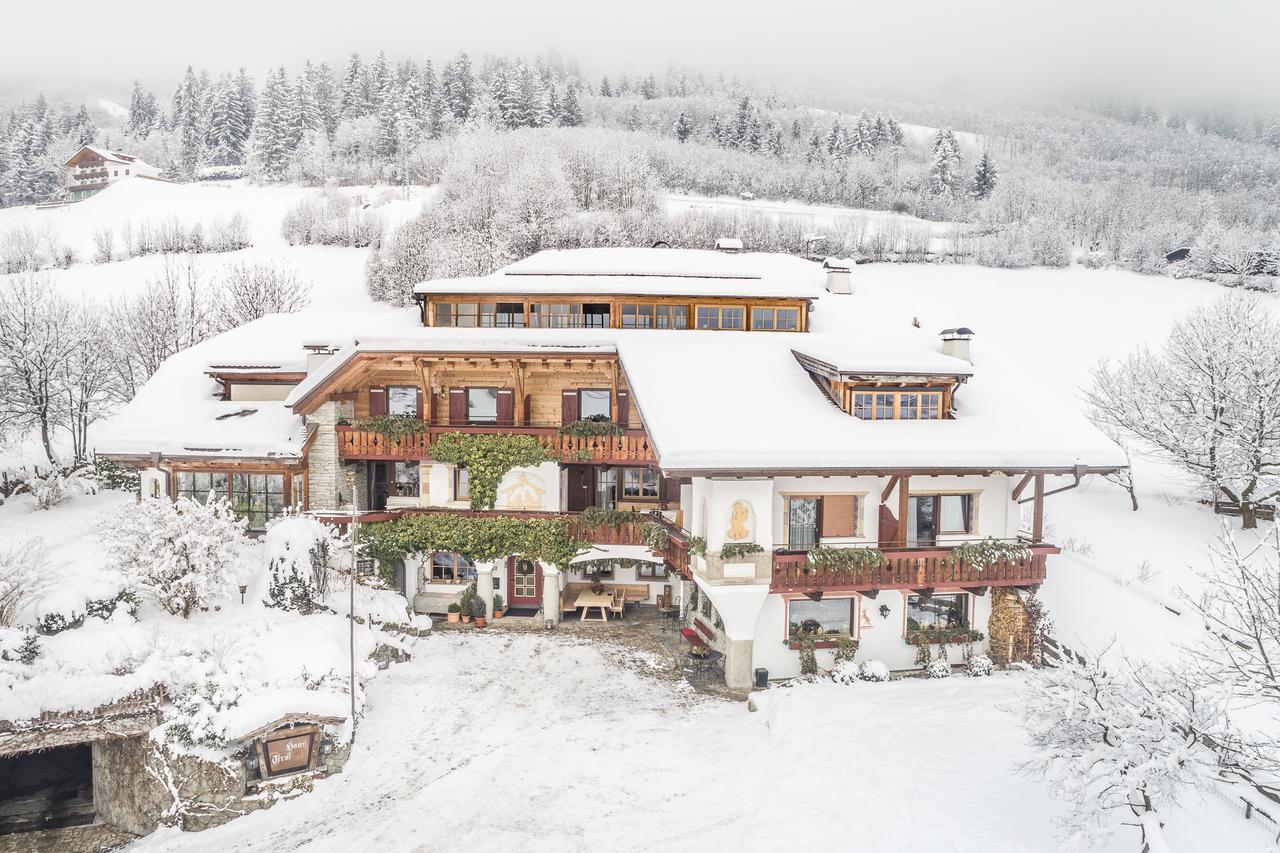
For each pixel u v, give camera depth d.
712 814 14.77
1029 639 20.84
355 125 128.00
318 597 21.03
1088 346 50.03
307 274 66.94
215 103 144.00
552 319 27.94
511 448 23.77
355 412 25.70
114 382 41.78
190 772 15.25
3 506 30.53
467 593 24.28
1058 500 35.06
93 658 16.48
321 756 16.25
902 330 27.52
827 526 21.08
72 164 119.69
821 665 20.75
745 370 22.84
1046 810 14.26
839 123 141.12
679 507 25.11
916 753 16.33
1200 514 32.91
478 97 136.12
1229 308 33.00
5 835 15.27
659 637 23.58
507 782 15.93
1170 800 12.41
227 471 24.14
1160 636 22.86
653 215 77.44
